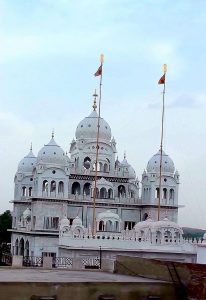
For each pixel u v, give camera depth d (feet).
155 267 67.87
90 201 349.00
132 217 363.56
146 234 255.09
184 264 60.95
